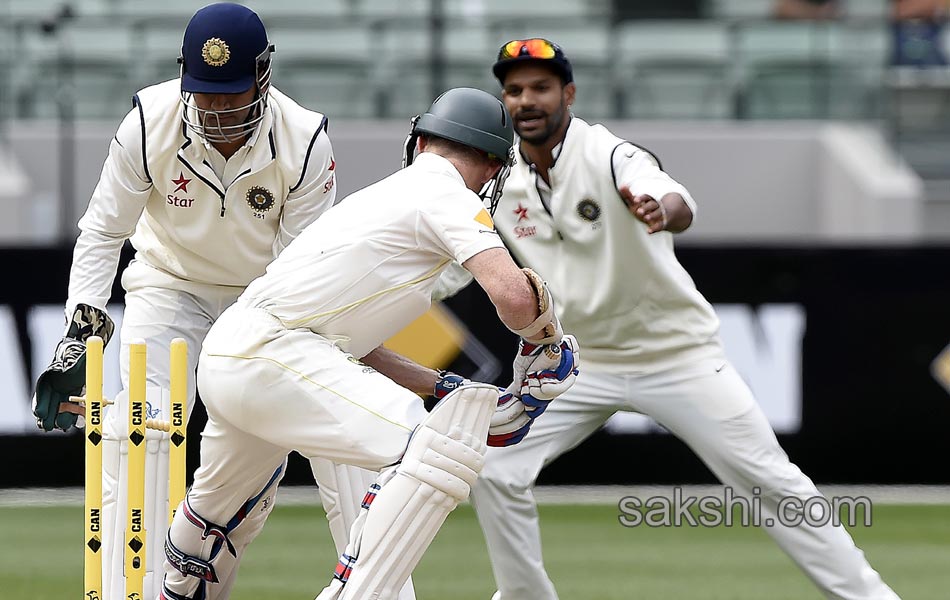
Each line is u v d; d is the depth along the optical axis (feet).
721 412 50.31
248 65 43.73
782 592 65.10
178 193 46.80
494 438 41.22
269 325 39.11
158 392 48.14
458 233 38.24
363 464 38.99
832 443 98.07
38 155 130.82
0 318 96.32
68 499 95.35
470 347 95.96
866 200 130.82
